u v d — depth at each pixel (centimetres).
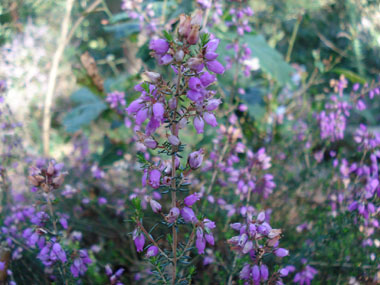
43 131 34
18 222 22
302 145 28
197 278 20
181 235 21
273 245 13
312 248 19
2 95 26
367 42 40
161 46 10
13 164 26
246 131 30
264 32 45
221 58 26
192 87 10
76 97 36
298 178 28
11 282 17
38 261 20
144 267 21
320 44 45
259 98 30
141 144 13
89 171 31
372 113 41
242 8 25
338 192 22
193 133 21
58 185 15
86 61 30
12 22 35
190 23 10
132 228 23
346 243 20
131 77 28
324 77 40
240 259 17
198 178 25
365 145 20
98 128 33
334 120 25
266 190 20
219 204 22
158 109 10
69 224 24
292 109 33
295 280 18
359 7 39
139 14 27
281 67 29
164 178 11
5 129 25
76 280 17
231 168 20
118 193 29
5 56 30
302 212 25
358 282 19
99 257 23
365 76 40
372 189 17
